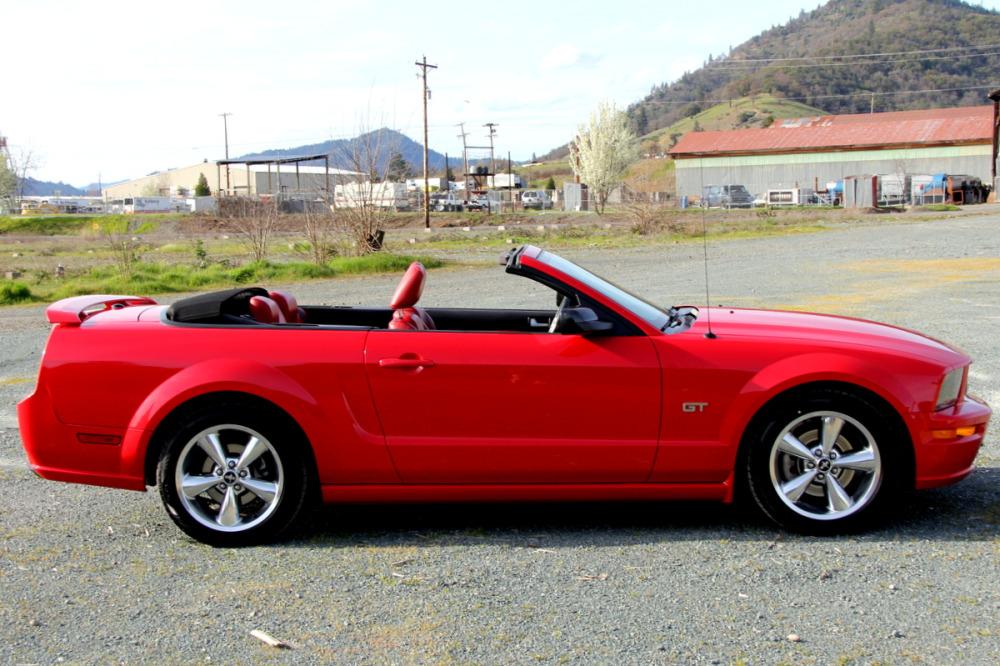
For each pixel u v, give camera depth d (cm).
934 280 1571
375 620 360
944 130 7350
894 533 445
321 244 2303
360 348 443
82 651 339
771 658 322
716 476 447
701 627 347
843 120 9394
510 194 9475
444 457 442
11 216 6256
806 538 441
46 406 452
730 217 4372
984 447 589
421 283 487
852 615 355
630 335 445
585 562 416
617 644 334
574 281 454
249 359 442
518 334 448
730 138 8131
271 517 444
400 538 455
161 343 448
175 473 441
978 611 356
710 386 437
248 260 2525
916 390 434
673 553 425
